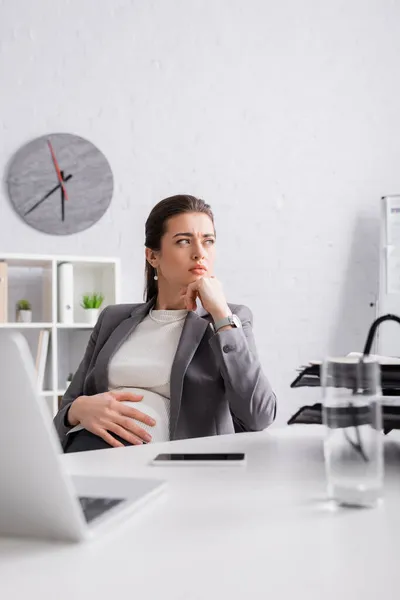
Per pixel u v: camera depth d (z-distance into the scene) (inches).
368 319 145.5
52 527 22.3
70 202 120.3
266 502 27.3
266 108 139.3
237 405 56.2
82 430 57.4
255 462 35.6
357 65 148.4
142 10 129.1
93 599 17.7
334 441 26.7
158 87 129.6
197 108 132.9
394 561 20.2
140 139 127.4
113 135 125.3
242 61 137.5
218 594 17.9
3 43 117.8
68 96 122.2
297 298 139.2
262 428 57.2
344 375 26.8
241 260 134.8
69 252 120.6
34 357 116.6
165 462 35.6
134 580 19.0
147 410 58.6
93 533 22.6
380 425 26.8
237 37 137.3
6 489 21.7
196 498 28.2
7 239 116.1
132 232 125.6
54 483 21.0
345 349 142.7
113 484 29.5
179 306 66.6
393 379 36.2
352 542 22.1
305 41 143.9
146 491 28.1
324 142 144.3
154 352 62.8
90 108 123.9
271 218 138.1
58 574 19.5
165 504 27.3
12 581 19.1
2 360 19.7
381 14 151.0
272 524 24.2
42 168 118.6
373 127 149.3
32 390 19.7
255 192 137.0
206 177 132.7
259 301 135.7
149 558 20.8
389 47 151.5
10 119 117.6
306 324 139.6
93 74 124.4
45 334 107.8
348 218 145.3
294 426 49.4
